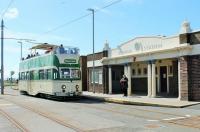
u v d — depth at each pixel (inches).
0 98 1326.3
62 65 1168.2
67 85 1167.0
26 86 1533.0
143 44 1172.5
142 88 1414.9
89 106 913.5
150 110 774.5
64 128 523.5
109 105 948.6
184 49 966.4
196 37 942.4
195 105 858.1
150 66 1139.9
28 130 513.0
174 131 471.2
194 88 952.9
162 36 1079.0
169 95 1179.3
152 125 531.2
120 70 1513.3
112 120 602.9
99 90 1489.9
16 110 826.2
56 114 717.9
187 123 548.1
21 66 1647.4
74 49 1199.6
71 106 917.2
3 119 661.9
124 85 1213.7
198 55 936.9
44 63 1262.3
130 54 1234.0
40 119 641.0
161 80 1288.1
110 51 1397.6
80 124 560.7
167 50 1037.2
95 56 1530.5
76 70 1187.9
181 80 982.4
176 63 1200.2
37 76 1348.4
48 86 1206.9
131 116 658.8
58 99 1220.5
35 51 1428.4
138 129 494.6
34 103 1037.8
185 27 968.9
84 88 1686.8
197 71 944.3
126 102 994.1
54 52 1176.2
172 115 665.0
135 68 1459.2
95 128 514.6
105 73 1435.8
